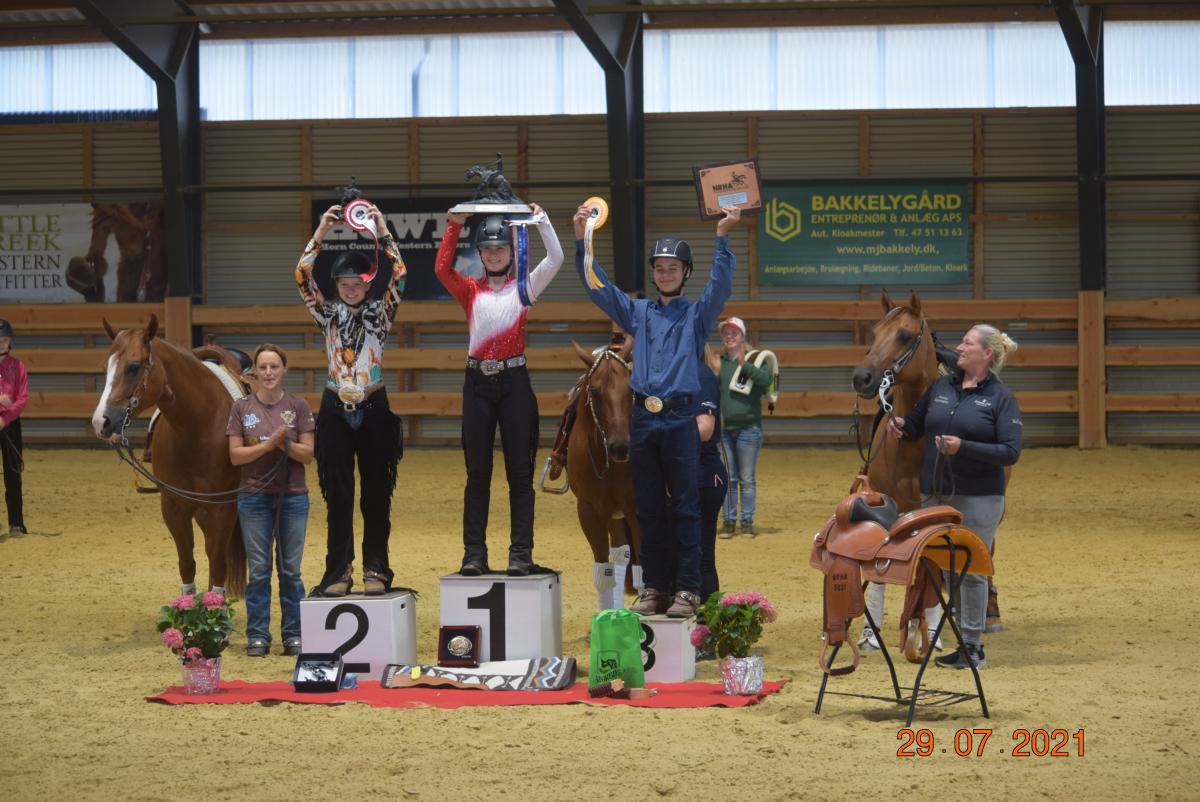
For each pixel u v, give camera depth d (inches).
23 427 787.4
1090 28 714.8
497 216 284.0
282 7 741.3
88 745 220.4
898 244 746.8
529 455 281.0
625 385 288.5
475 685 259.9
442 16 747.4
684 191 754.2
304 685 259.1
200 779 198.8
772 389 504.7
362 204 289.6
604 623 254.7
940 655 297.3
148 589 402.9
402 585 406.6
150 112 780.0
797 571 429.1
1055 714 236.5
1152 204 737.0
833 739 220.5
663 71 754.8
